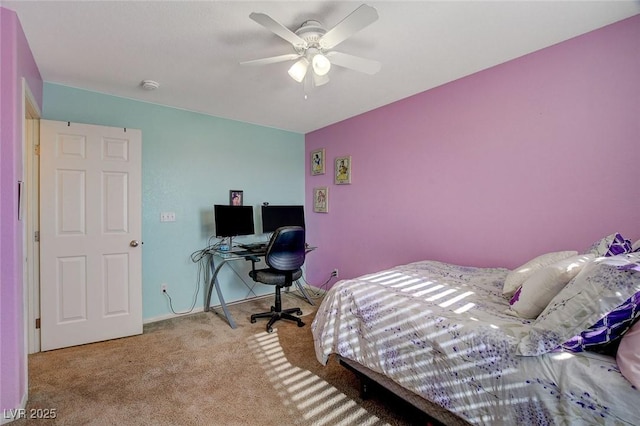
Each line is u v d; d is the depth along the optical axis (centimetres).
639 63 168
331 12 166
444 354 130
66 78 247
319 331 192
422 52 209
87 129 253
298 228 289
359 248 352
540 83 206
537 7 161
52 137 240
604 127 181
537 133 209
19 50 171
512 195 222
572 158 194
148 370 210
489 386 115
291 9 162
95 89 271
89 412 165
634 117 171
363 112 341
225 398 179
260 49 204
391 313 156
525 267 169
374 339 160
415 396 146
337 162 379
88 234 253
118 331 264
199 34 186
